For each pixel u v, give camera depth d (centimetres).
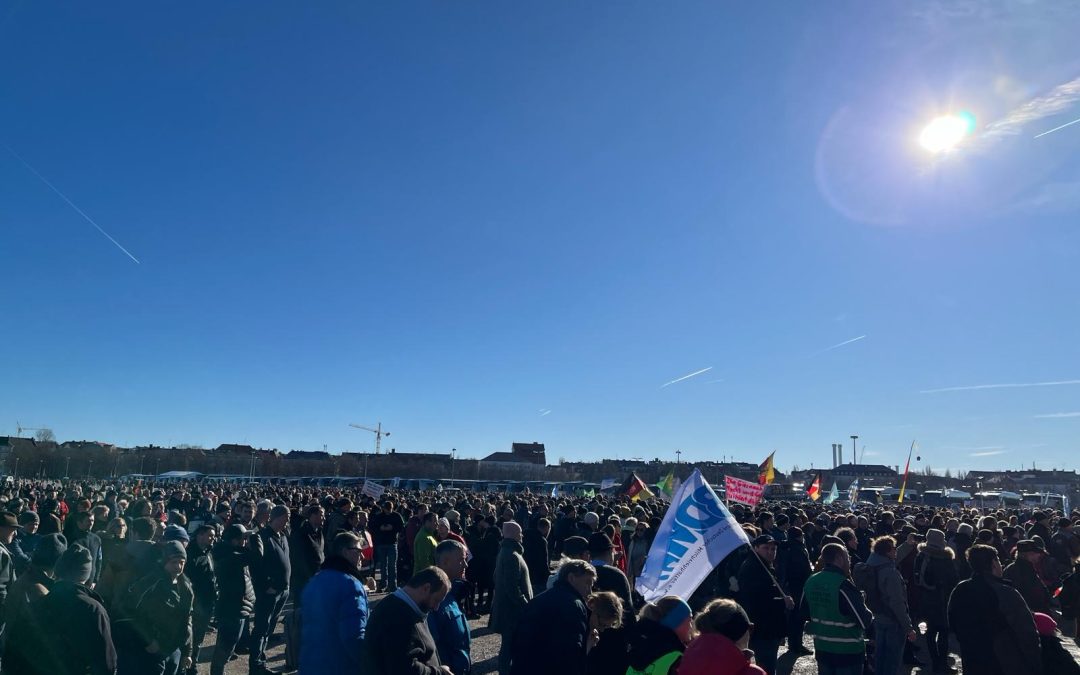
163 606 639
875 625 779
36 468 10281
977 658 580
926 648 1138
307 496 2553
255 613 848
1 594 730
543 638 490
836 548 710
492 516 1427
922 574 973
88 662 489
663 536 641
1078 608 1162
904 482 2781
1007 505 5850
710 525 625
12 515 759
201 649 1037
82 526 1045
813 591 698
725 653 427
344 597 513
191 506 2100
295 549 1055
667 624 483
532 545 1116
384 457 11500
